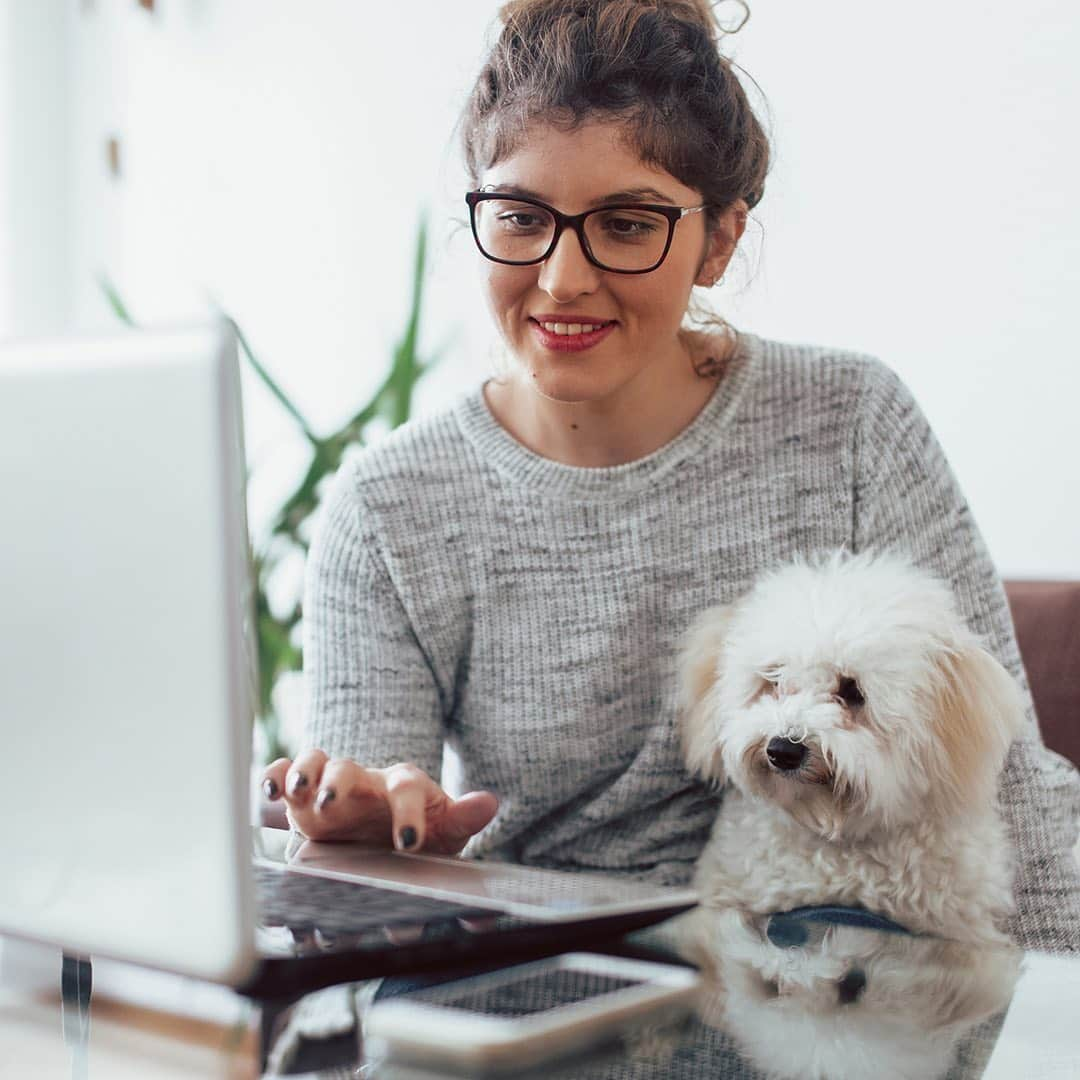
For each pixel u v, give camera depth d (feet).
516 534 4.12
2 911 2.02
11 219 10.42
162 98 10.10
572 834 4.18
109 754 1.86
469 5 8.43
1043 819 4.06
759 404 4.15
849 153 6.93
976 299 6.59
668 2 3.89
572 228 3.61
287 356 9.46
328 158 9.20
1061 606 4.85
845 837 3.96
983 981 2.55
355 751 4.02
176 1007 2.30
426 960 2.09
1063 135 6.30
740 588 4.11
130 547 1.81
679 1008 2.31
